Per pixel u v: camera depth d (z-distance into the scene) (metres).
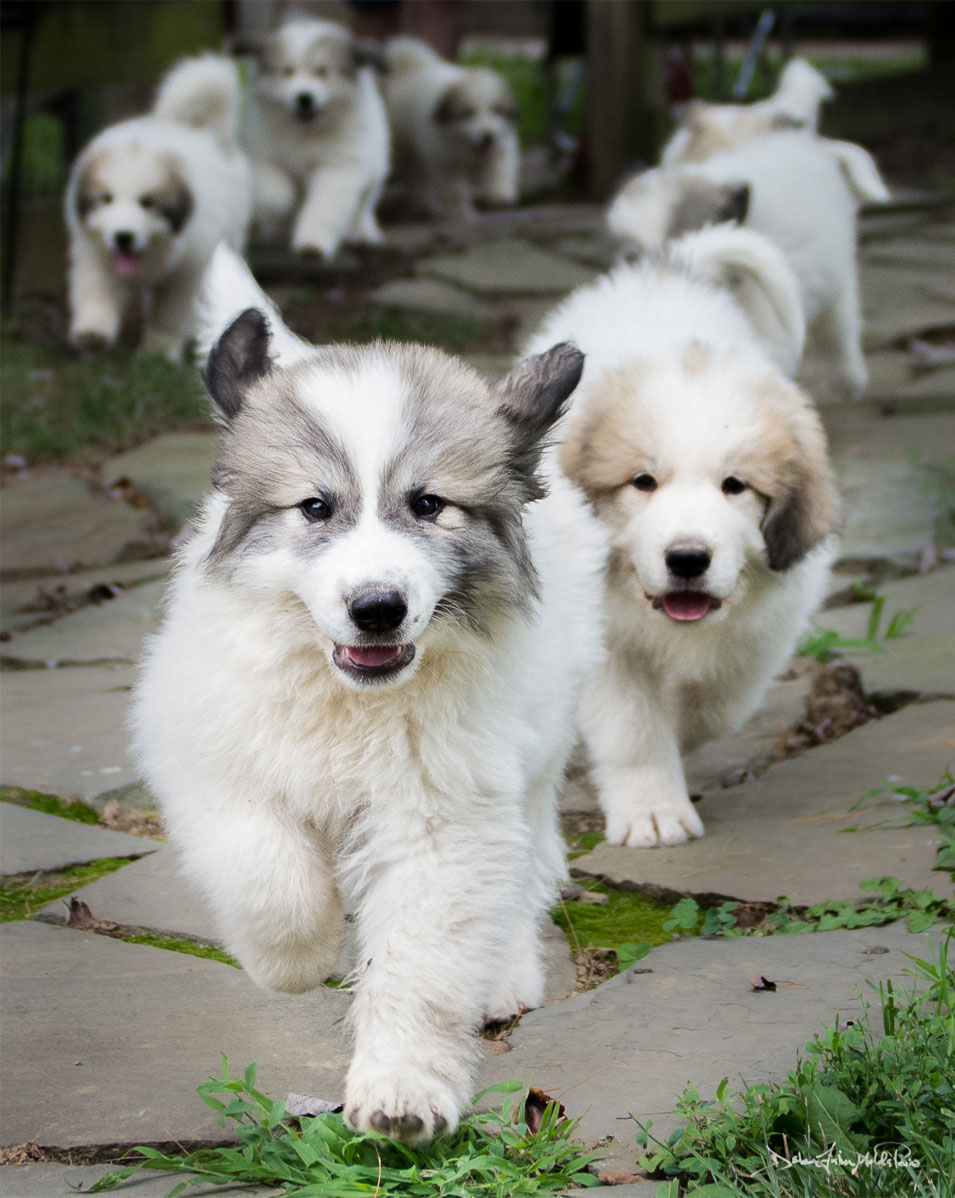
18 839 6.02
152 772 4.50
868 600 8.98
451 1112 3.78
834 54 29.28
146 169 13.46
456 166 20.03
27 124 18.48
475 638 4.25
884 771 6.63
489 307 15.41
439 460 4.25
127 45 16.89
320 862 4.41
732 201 11.24
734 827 6.26
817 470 6.43
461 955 4.02
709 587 5.96
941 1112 3.74
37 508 10.34
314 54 16.36
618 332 7.28
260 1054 4.50
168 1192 3.73
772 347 9.78
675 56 22.42
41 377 13.24
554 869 5.33
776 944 5.12
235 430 4.43
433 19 23.59
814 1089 3.84
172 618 4.61
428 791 4.18
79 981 4.94
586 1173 3.81
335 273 16.78
